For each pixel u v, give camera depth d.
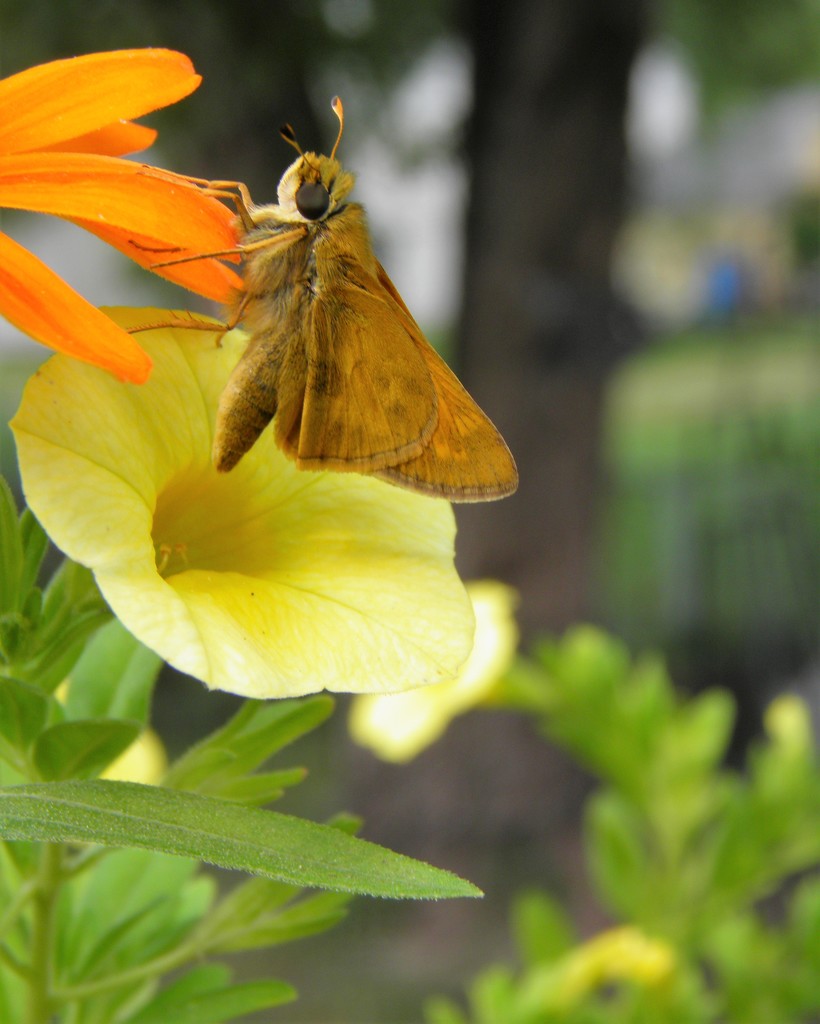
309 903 0.12
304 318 0.11
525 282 0.54
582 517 0.56
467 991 0.48
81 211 0.10
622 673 0.19
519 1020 0.16
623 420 1.00
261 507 0.11
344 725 0.63
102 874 0.13
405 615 0.11
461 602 0.11
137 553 0.10
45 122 0.10
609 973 0.16
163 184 0.10
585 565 0.57
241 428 0.11
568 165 0.54
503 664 0.17
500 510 0.56
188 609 0.10
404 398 0.11
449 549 0.11
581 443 0.56
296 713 0.11
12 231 0.64
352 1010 0.46
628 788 0.19
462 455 0.12
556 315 0.53
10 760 0.11
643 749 0.19
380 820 0.57
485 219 0.55
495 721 0.57
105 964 0.12
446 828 0.56
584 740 0.19
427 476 0.11
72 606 0.11
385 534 0.11
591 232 0.54
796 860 0.18
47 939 0.12
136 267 0.60
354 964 0.50
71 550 0.10
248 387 0.11
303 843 0.10
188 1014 0.12
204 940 0.12
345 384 0.11
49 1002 0.12
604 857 0.18
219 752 0.11
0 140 0.10
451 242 0.58
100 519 0.10
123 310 0.11
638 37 0.54
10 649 0.11
